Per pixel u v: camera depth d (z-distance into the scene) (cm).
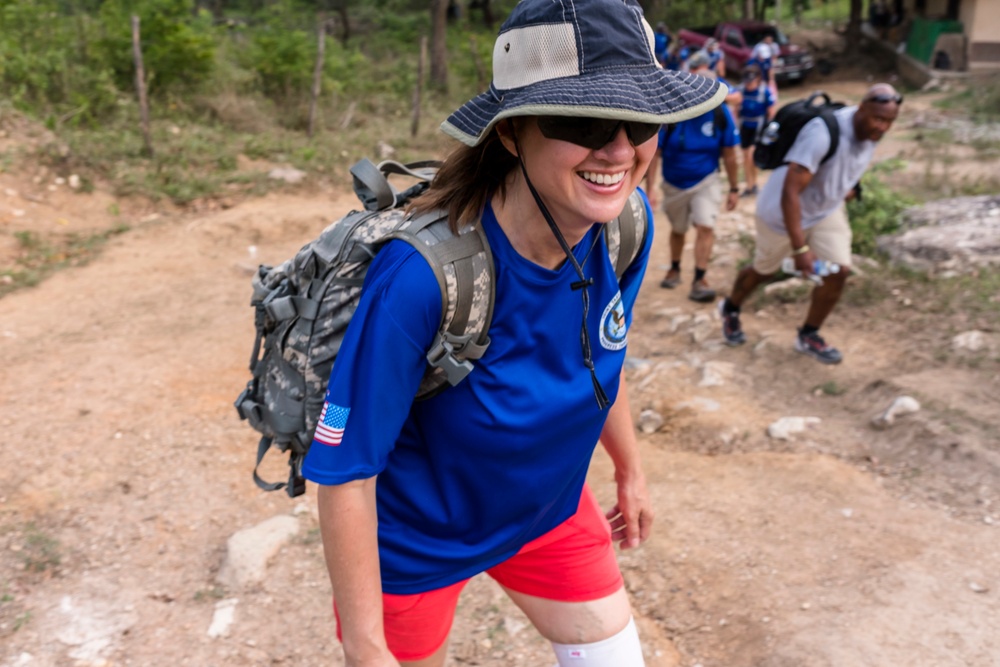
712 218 622
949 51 2166
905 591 309
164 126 1064
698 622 309
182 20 1302
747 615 306
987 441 393
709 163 618
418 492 168
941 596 305
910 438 406
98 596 333
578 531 192
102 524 375
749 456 414
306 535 363
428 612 180
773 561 332
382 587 175
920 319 539
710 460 414
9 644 309
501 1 2773
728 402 468
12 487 399
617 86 130
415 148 1170
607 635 196
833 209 482
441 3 1611
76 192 874
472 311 146
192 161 994
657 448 432
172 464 419
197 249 780
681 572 332
